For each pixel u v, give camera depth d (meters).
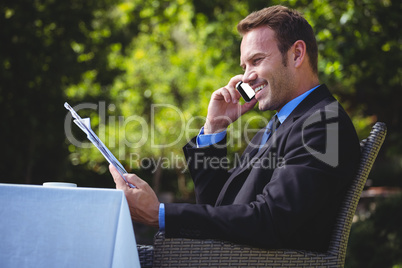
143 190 2.03
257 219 1.97
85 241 1.87
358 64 8.84
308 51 2.56
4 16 9.22
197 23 10.48
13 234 1.87
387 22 8.41
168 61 18.73
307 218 2.03
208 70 14.37
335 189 2.10
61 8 9.91
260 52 2.54
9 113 9.45
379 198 7.34
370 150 2.26
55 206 1.88
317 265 2.05
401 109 16.59
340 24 8.58
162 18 11.43
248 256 1.98
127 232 1.85
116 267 1.84
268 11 2.58
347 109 17.33
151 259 2.14
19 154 9.59
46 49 9.78
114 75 12.96
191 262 1.95
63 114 10.16
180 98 18.62
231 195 2.43
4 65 8.91
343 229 2.16
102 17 11.91
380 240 6.72
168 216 1.98
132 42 15.13
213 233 1.97
